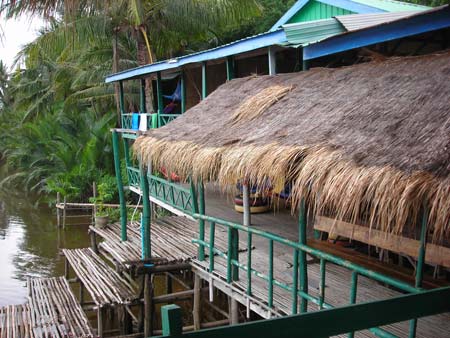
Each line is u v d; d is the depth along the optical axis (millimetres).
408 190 2949
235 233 6156
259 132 5316
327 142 4137
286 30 7273
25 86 25719
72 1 11859
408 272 5285
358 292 5418
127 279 10156
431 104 3967
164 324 1728
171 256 7762
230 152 5066
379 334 3994
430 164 3070
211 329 1760
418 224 5316
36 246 15836
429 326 4574
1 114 33875
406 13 8203
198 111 7645
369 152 3631
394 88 4660
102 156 20828
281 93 6227
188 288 9672
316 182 3689
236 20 15891
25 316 7812
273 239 5180
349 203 3330
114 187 19062
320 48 6805
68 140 22672
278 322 1859
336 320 1979
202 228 7340
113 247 9195
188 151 5953
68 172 21531
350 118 4512
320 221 6465
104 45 18078
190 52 19344
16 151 26750
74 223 18922
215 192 11906
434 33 7281
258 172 4430
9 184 27922
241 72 11320
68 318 7715
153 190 11961
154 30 15719
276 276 6219
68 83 22359
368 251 6379
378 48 7523
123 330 8867
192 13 15070
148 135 7602
